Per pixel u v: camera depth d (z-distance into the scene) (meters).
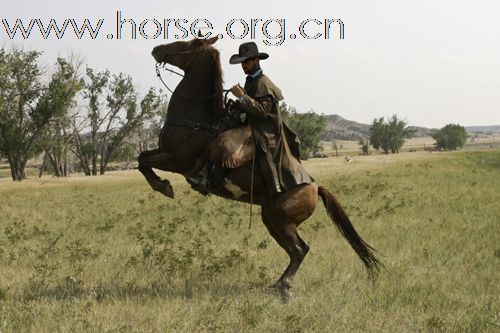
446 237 11.19
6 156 60.53
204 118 7.16
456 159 50.53
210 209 17.05
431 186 23.19
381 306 6.74
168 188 7.08
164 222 14.19
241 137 7.06
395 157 60.06
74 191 29.20
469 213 14.70
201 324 5.87
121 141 77.38
